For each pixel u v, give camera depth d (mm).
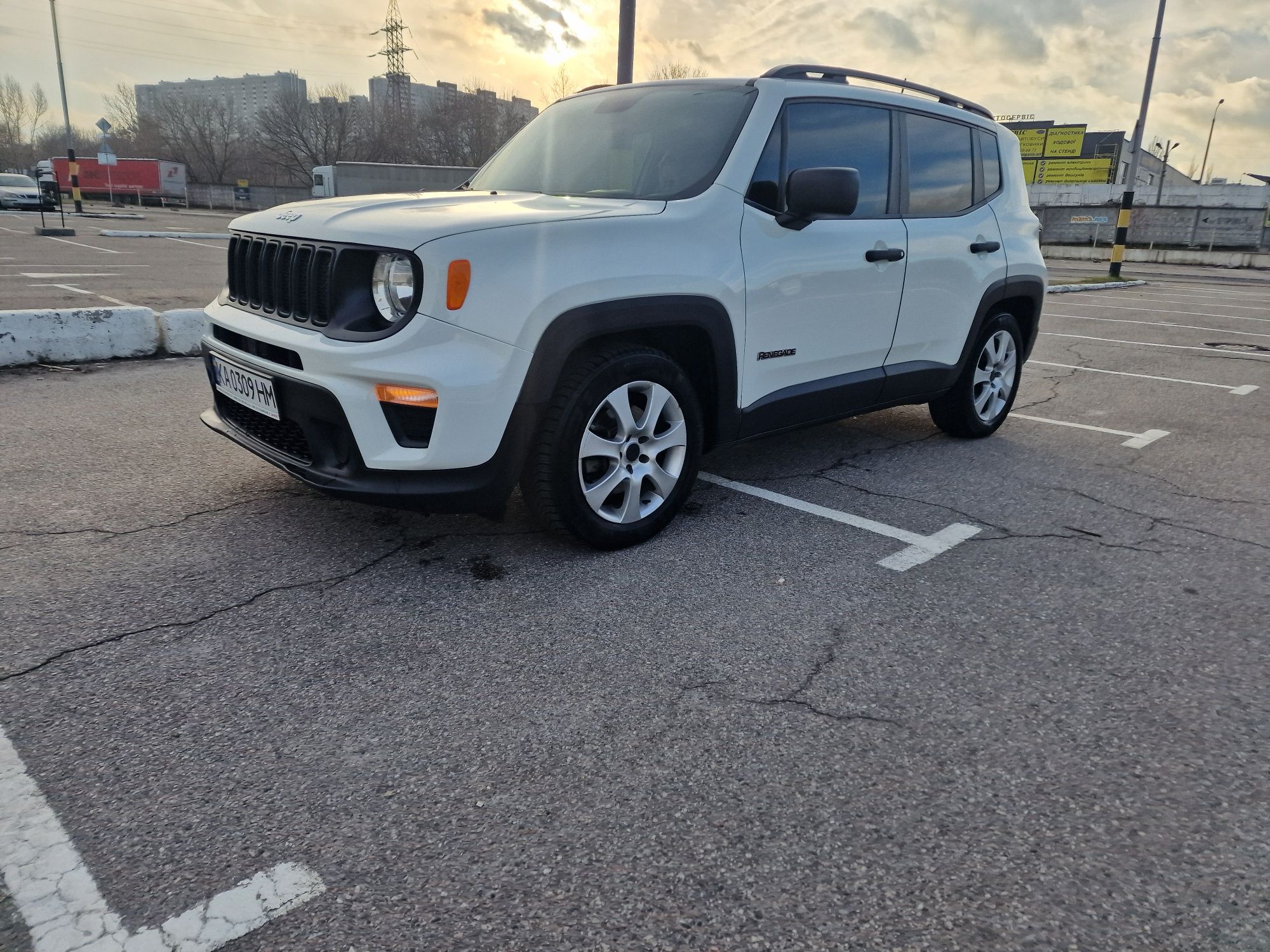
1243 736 2188
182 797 1854
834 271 3631
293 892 1604
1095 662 2535
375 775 1941
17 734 2053
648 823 1808
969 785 1963
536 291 2705
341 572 2994
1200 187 47531
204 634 2545
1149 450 4934
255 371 2953
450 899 1596
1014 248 4742
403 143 56594
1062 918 1593
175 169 49969
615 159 3625
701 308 3115
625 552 3246
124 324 6504
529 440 2824
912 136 4125
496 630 2627
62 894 1587
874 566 3186
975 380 4828
